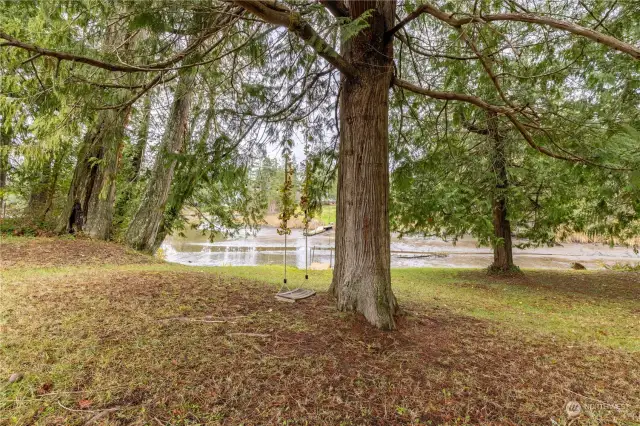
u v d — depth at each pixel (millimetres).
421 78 5066
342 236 3697
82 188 8898
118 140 3910
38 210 9758
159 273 5496
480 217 7777
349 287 3525
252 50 3912
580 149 3727
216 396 2068
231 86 4238
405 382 2404
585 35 2650
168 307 3564
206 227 12141
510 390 2418
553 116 3998
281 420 1900
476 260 15984
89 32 2965
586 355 3234
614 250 19656
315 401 2107
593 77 4609
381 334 3160
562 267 14023
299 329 3139
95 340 2676
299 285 5641
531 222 8742
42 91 2982
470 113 5398
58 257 6777
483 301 5926
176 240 21984
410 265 14430
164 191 9484
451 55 4492
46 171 9391
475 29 3797
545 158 6660
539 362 2955
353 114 3531
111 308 3430
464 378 2525
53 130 3283
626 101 4500
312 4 3369
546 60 4258
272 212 34844
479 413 2111
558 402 2305
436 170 5754
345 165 3643
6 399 1902
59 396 1964
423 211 7301
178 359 2465
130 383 2129
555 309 5641
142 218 9383
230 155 3848
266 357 2590
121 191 10766
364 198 3477
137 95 3789
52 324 2941
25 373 2158
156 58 3715
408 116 5457
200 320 3250
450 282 8094
